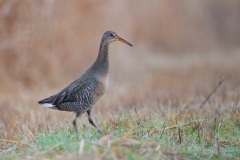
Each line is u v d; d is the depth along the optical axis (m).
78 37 19.05
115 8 20.78
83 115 11.59
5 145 8.77
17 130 10.45
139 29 25.61
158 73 21.56
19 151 8.05
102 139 7.36
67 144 7.54
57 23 18.12
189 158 7.58
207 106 11.08
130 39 23.36
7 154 7.97
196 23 30.47
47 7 17.45
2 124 11.19
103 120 9.76
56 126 9.48
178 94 15.02
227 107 10.49
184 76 20.73
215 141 8.56
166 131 8.89
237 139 8.86
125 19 22.27
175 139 8.47
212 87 16.28
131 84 18.75
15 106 13.79
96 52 19.69
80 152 6.84
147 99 13.93
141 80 19.67
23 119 11.30
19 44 17.34
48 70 18.03
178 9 29.23
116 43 21.67
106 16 20.27
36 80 17.62
